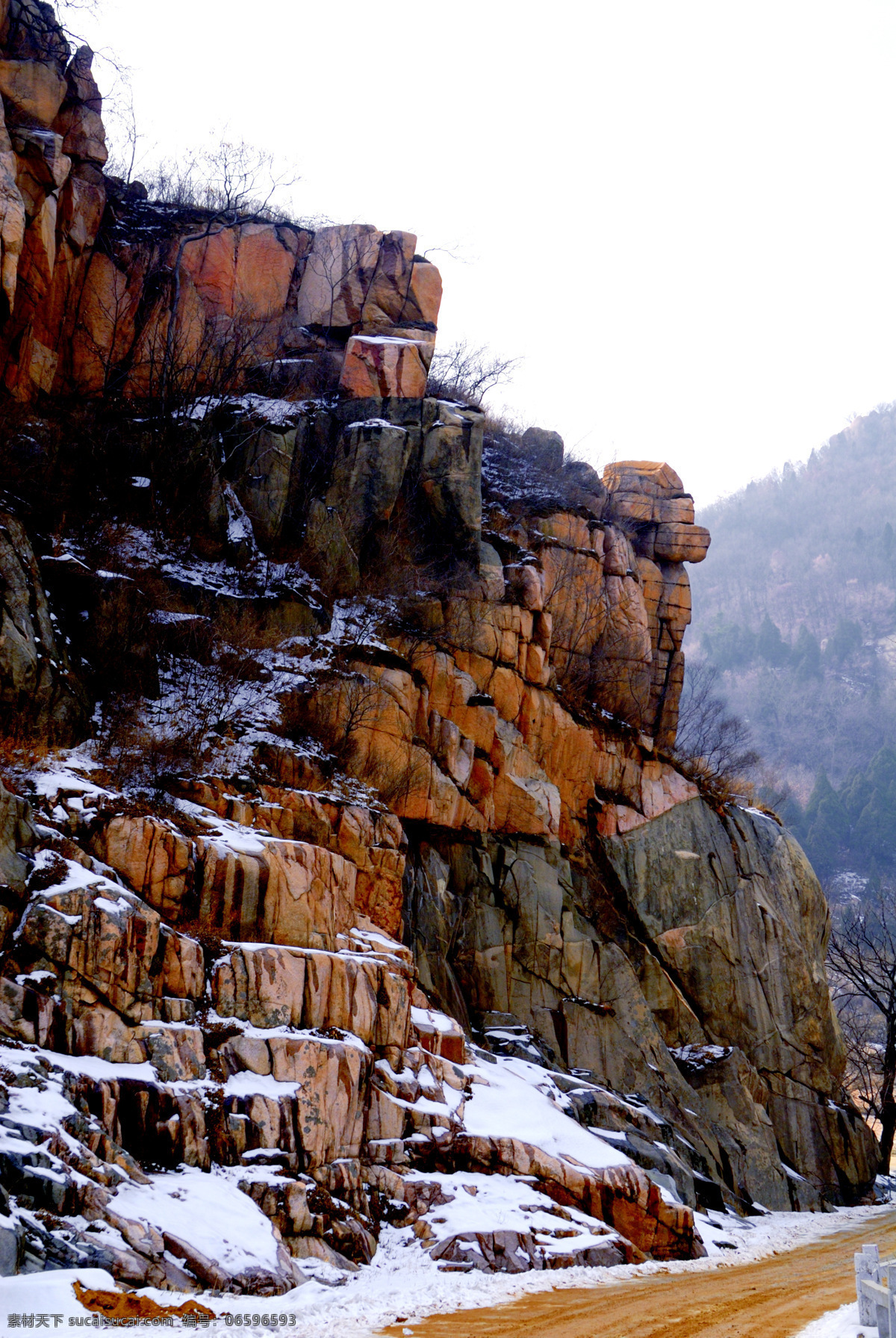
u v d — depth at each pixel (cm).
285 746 2212
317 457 2844
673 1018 3123
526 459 3712
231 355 2989
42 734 1858
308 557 2658
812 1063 3447
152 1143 1438
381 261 3253
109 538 2356
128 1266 1200
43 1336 1018
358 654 2531
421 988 2344
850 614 18912
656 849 3309
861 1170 3431
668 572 3894
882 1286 1257
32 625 1958
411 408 2967
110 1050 1466
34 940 1450
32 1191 1188
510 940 2739
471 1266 1648
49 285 2505
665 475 3938
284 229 3294
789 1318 1395
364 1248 1595
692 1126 2788
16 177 2320
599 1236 1872
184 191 3309
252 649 2403
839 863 10869
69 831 1633
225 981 1667
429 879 2605
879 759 12138
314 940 1861
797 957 3528
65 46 2712
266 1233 1418
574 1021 2738
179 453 2566
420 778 2575
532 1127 2056
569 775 3142
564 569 3375
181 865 1712
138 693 2116
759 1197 2920
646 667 3588
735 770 4059
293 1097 1628
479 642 2880
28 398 2462
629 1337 1264
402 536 2881
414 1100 1889
